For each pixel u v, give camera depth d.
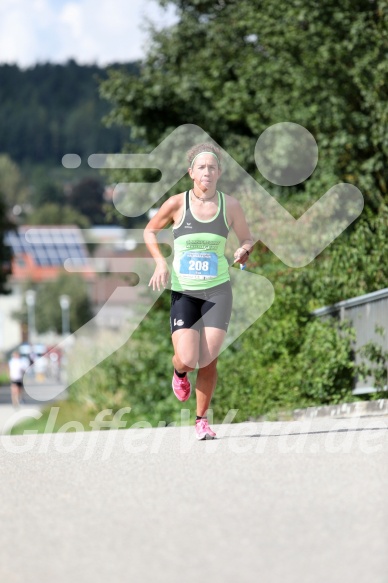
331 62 41.78
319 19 41.75
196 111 56.00
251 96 48.81
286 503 13.45
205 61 54.94
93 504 14.09
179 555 10.70
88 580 9.84
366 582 9.28
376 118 40.81
